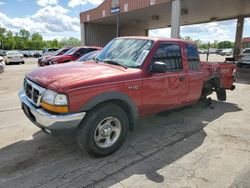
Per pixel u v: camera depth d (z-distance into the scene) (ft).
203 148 12.28
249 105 21.38
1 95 23.85
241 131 14.78
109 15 62.49
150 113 12.76
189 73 14.79
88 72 10.84
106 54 14.01
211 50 201.05
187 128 15.15
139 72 11.61
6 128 14.29
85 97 9.61
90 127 10.05
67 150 11.55
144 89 11.82
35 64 74.33
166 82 13.04
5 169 9.77
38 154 11.10
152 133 14.19
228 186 9.05
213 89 20.49
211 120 16.84
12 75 41.22
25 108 11.03
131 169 10.05
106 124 10.75
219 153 11.75
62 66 12.30
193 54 15.55
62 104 9.19
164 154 11.51
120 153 11.44
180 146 12.46
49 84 9.66
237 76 41.78
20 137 12.98
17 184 8.79
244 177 9.68
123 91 10.85
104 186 8.84
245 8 54.80
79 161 10.56
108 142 11.07
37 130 13.99
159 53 12.77
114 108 10.69
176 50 14.05
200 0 46.47
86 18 74.79
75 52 43.68
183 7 53.67
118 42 14.39
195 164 10.63
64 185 8.81
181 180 9.37
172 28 40.81
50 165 10.16
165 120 16.62
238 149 12.24
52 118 9.18
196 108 19.92
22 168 9.87
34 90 10.33
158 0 45.39
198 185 9.08
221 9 56.29
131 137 13.52
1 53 116.06
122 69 11.64
